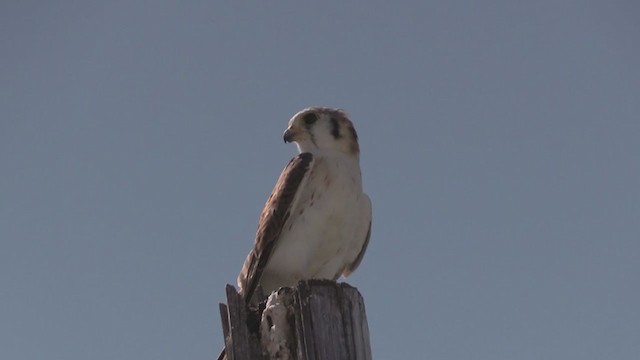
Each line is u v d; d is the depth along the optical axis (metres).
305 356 8.24
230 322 8.58
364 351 8.45
